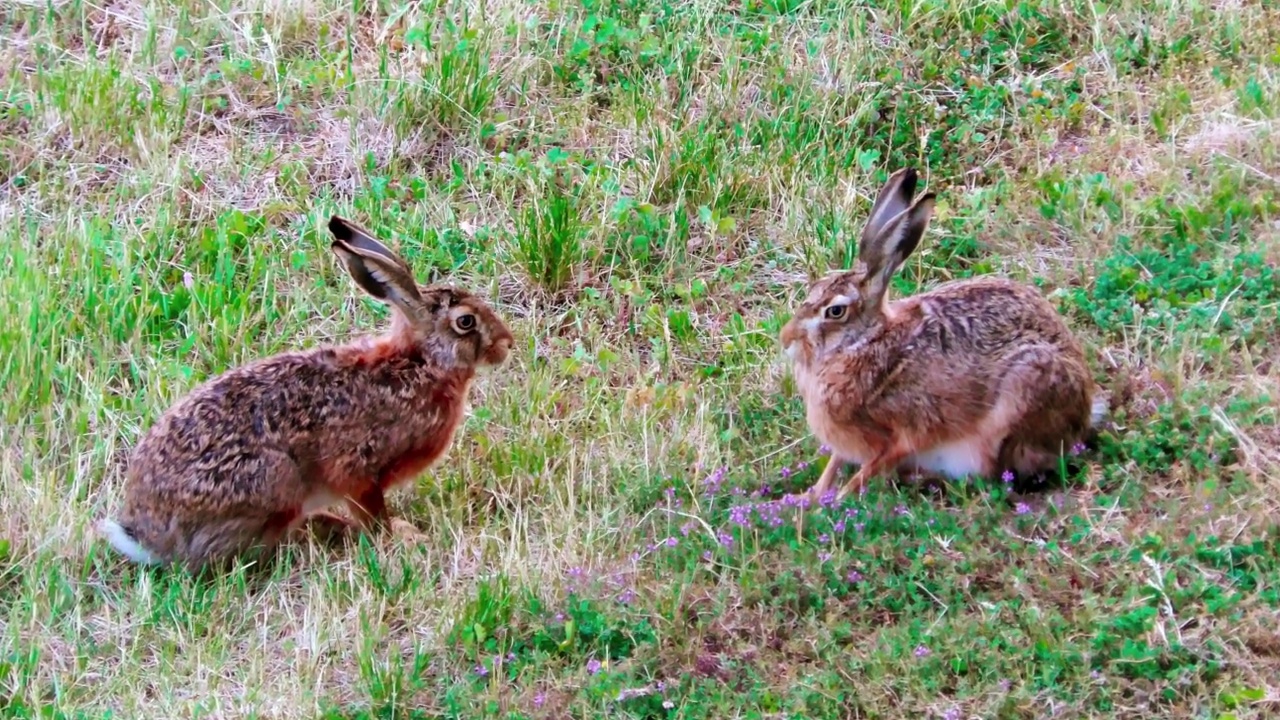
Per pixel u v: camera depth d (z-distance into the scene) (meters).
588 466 16.30
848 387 15.60
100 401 16.77
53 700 13.74
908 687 13.10
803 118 20.80
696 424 16.73
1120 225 18.80
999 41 22.00
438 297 15.72
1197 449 15.55
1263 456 15.31
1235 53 21.75
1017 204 19.48
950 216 19.33
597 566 14.90
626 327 18.33
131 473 15.23
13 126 20.52
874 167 20.36
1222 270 17.72
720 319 18.42
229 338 17.70
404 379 15.61
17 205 19.56
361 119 20.64
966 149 20.42
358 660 13.88
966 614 13.90
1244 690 12.82
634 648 13.87
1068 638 13.47
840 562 14.38
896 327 15.56
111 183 19.94
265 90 21.17
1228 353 16.64
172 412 15.24
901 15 22.19
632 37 21.84
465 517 15.97
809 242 19.12
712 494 15.77
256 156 20.28
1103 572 14.13
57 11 22.25
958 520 14.85
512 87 21.28
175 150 20.31
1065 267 18.44
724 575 14.52
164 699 13.54
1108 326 17.28
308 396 15.30
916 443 15.73
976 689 13.06
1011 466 15.60
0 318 17.23
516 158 20.14
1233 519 14.52
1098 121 20.78
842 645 13.80
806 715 12.98
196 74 21.42
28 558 15.08
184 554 15.12
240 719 13.33
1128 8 22.34
